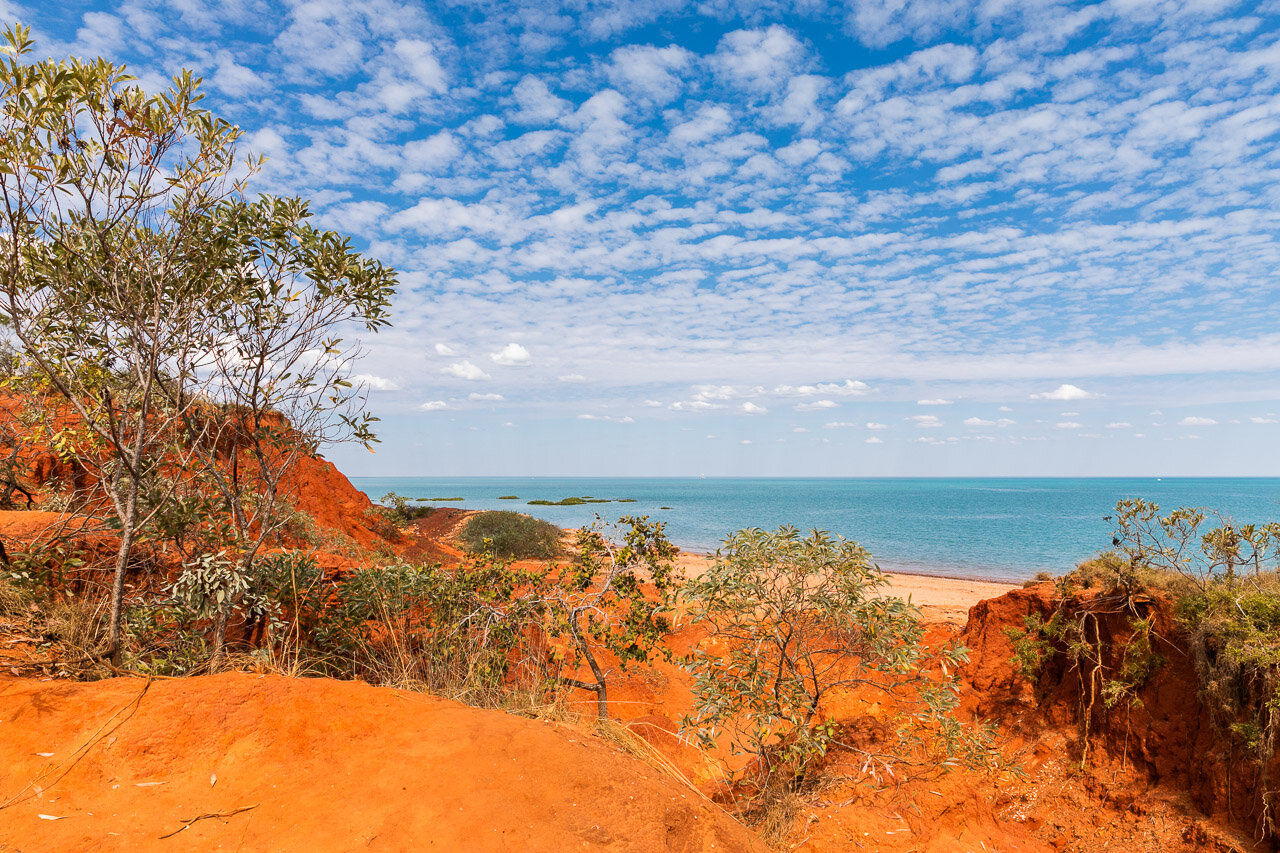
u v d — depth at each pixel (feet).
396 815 8.32
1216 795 16.97
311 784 8.81
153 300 15.33
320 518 61.57
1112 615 21.67
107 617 14.52
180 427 18.60
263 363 18.37
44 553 14.67
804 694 20.76
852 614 20.54
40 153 12.82
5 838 7.05
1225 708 17.20
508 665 25.30
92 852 6.98
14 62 12.45
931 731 21.57
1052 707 22.54
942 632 34.65
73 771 8.27
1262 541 19.56
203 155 14.97
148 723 9.24
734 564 21.18
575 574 28.45
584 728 14.62
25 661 11.10
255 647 19.51
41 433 17.19
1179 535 21.38
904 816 18.69
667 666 39.60
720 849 9.68
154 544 19.06
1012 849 18.19
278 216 18.48
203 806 8.11
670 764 14.82
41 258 14.70
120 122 13.60
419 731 10.41
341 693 11.02
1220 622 18.12
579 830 8.89
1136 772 19.35
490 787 9.24
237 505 18.52
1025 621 24.11
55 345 16.24
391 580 23.94
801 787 20.76
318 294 19.04
